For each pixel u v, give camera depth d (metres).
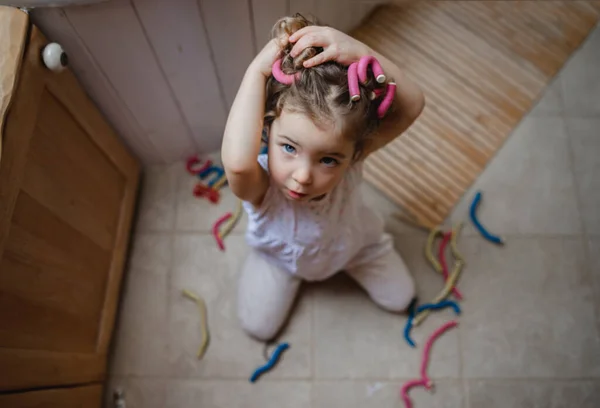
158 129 1.20
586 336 1.20
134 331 1.22
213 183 1.32
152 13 0.91
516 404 1.16
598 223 1.27
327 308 1.23
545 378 1.17
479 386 1.17
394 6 1.43
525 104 1.36
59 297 0.96
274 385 1.18
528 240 1.26
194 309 1.23
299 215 0.89
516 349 1.19
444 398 1.17
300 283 1.22
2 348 0.79
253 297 1.16
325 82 0.68
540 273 1.24
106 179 1.13
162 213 1.30
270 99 0.73
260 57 0.74
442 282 1.24
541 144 1.33
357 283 1.24
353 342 1.20
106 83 1.02
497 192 1.30
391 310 1.21
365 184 1.31
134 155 1.28
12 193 0.79
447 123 1.34
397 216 1.28
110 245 1.17
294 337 1.21
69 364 0.99
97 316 1.13
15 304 0.83
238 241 1.28
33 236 0.86
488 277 1.24
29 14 0.83
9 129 0.78
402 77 0.78
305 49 0.70
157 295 1.24
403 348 1.20
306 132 0.69
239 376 1.18
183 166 1.33
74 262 1.01
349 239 1.00
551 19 1.43
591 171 1.31
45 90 0.87
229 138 0.74
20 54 0.79
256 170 0.77
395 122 0.83
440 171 1.31
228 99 1.17
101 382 1.15
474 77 1.38
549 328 1.21
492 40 1.41
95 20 0.88
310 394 1.17
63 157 0.94
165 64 1.02
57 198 0.93
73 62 0.95
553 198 1.29
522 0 1.43
